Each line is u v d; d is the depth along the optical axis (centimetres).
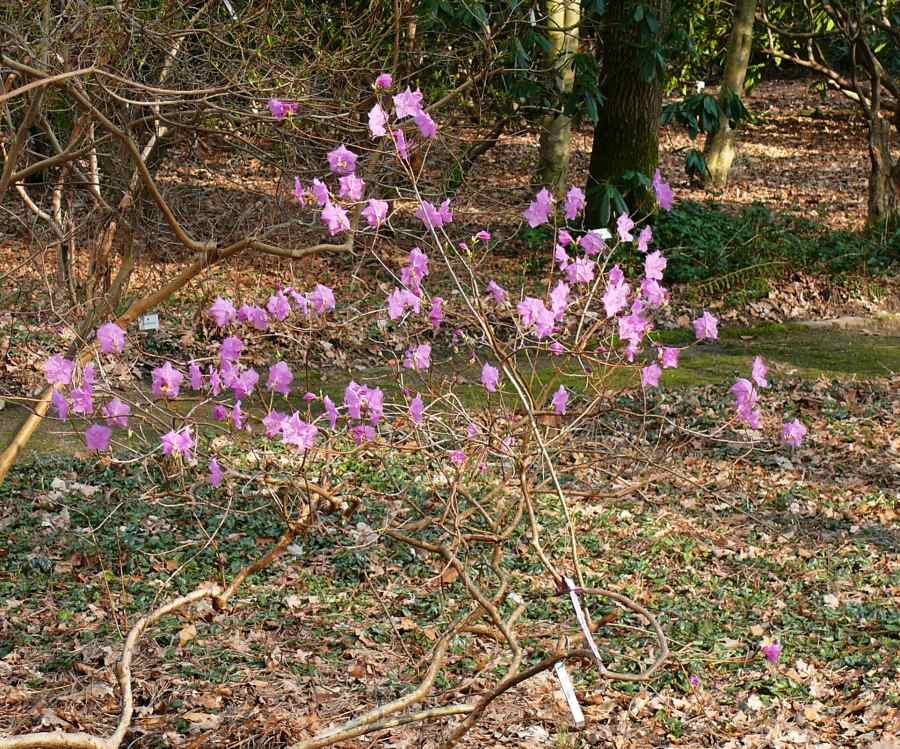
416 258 394
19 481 752
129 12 535
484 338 419
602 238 391
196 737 492
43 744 251
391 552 678
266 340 997
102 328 357
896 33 1474
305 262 1168
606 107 1319
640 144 1317
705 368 1048
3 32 498
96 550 667
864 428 905
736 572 676
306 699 527
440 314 420
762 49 1844
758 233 1323
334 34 736
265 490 468
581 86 1191
